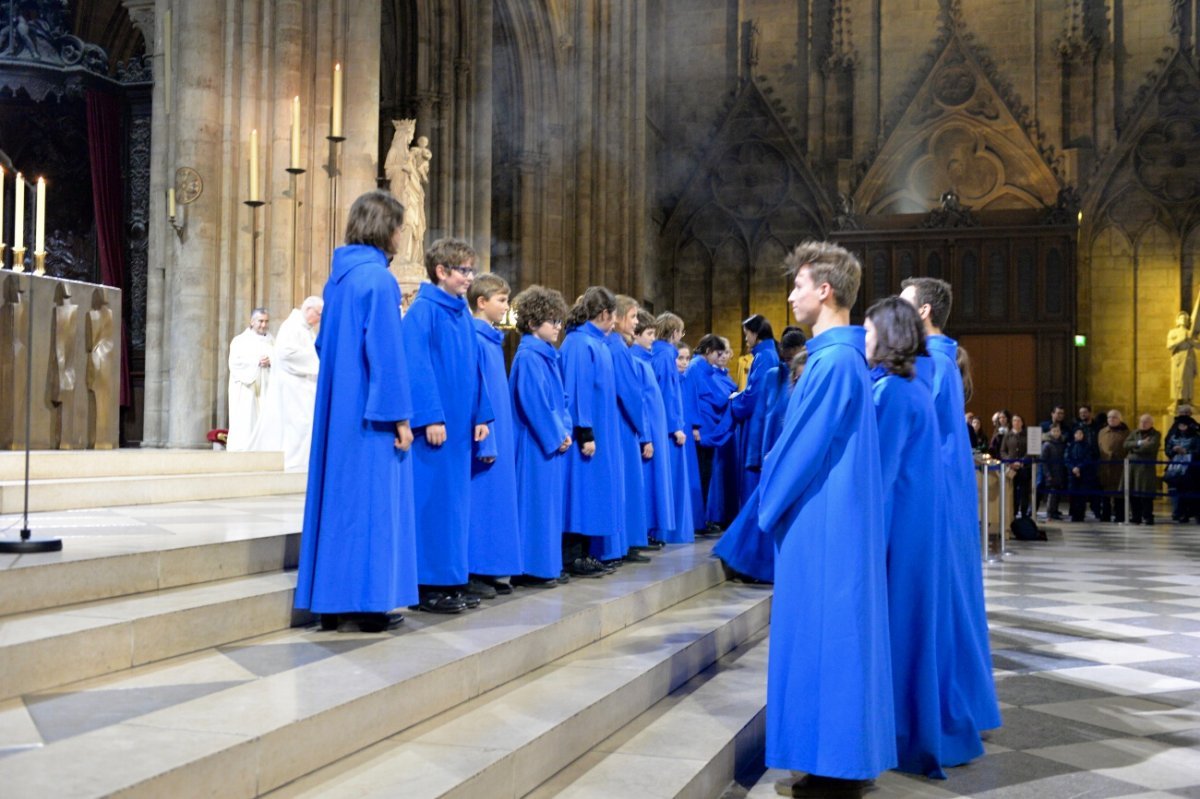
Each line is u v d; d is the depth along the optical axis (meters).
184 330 12.58
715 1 30.31
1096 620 8.81
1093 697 6.22
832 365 4.32
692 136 30.22
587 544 7.33
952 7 28.89
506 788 3.72
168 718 3.40
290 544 5.66
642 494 8.05
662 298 30.11
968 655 5.08
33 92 16.19
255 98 12.92
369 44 13.52
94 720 3.36
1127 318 27.39
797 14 29.89
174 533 5.63
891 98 29.33
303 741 3.44
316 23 13.30
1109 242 27.67
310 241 13.22
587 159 24.08
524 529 6.54
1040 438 17.45
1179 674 6.82
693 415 10.49
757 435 9.88
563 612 5.57
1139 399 27.16
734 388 10.76
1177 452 19.78
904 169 29.06
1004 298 27.31
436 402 5.31
